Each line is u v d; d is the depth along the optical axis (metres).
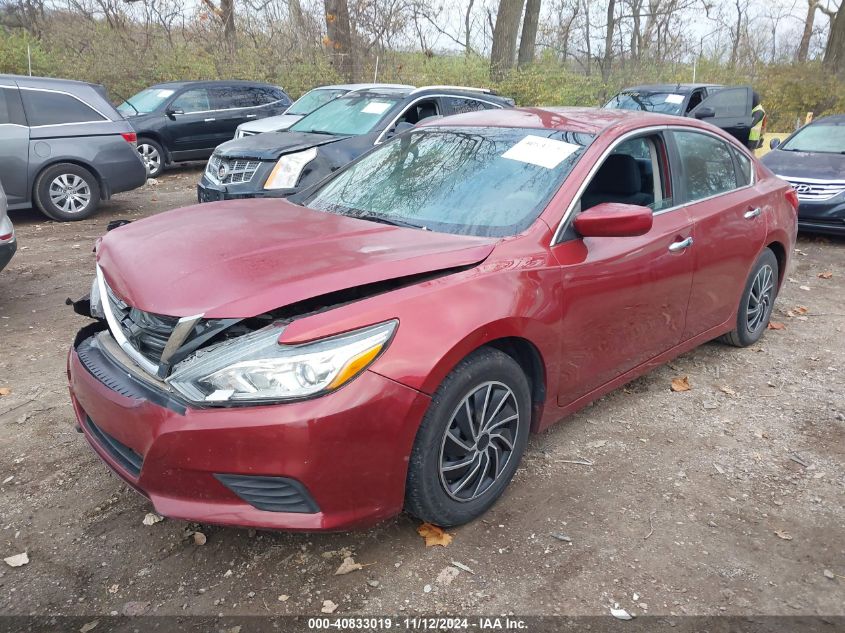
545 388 3.21
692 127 4.34
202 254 2.85
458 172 3.62
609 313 3.45
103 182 9.58
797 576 2.76
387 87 9.87
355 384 2.43
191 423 2.40
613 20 25.39
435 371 2.57
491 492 3.04
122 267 2.88
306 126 8.97
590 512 3.13
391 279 2.71
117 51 17.34
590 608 2.56
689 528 3.04
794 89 20.03
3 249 5.53
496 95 9.85
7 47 15.93
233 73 17.53
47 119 9.13
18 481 3.31
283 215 3.49
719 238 4.23
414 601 2.59
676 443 3.77
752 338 5.10
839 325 5.75
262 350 2.41
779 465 3.57
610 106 14.23
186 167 14.74
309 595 2.61
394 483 2.60
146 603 2.57
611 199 3.77
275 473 2.39
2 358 4.75
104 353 2.86
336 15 18.36
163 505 2.53
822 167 8.67
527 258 3.06
